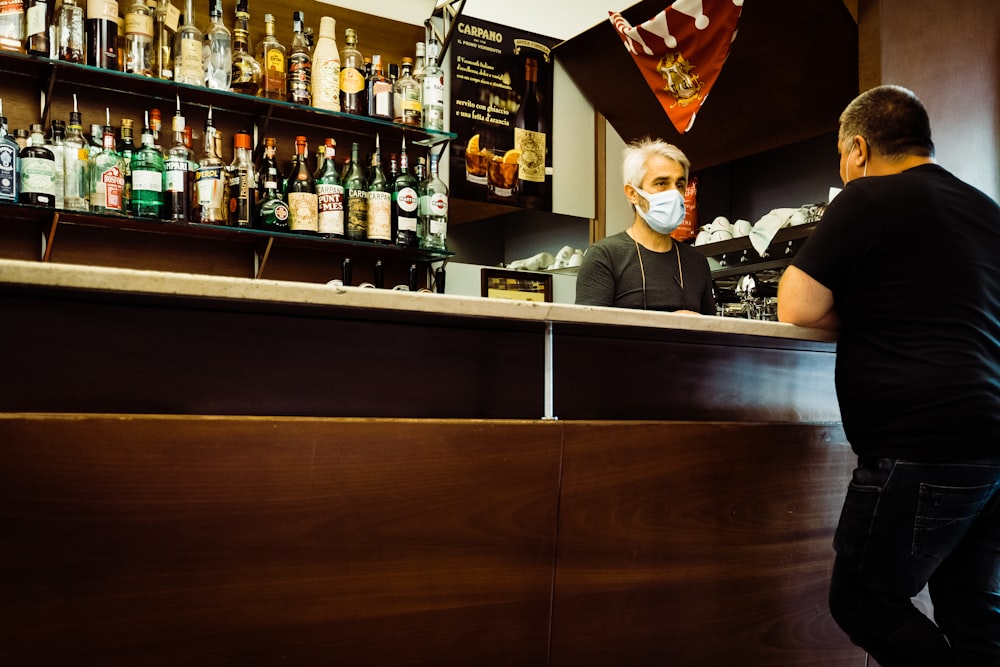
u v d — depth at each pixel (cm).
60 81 263
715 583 155
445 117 359
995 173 315
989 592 147
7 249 254
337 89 296
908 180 150
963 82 308
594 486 140
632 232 259
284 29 306
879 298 146
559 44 389
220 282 109
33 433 97
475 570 127
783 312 157
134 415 104
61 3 252
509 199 375
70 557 99
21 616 96
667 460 149
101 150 257
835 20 304
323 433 115
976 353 140
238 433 109
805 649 170
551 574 135
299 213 283
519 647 131
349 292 117
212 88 273
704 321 149
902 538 140
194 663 106
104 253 269
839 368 154
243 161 277
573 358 154
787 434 167
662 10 337
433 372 139
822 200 394
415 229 304
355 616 117
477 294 349
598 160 405
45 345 110
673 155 250
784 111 362
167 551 105
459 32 364
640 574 145
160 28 270
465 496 126
